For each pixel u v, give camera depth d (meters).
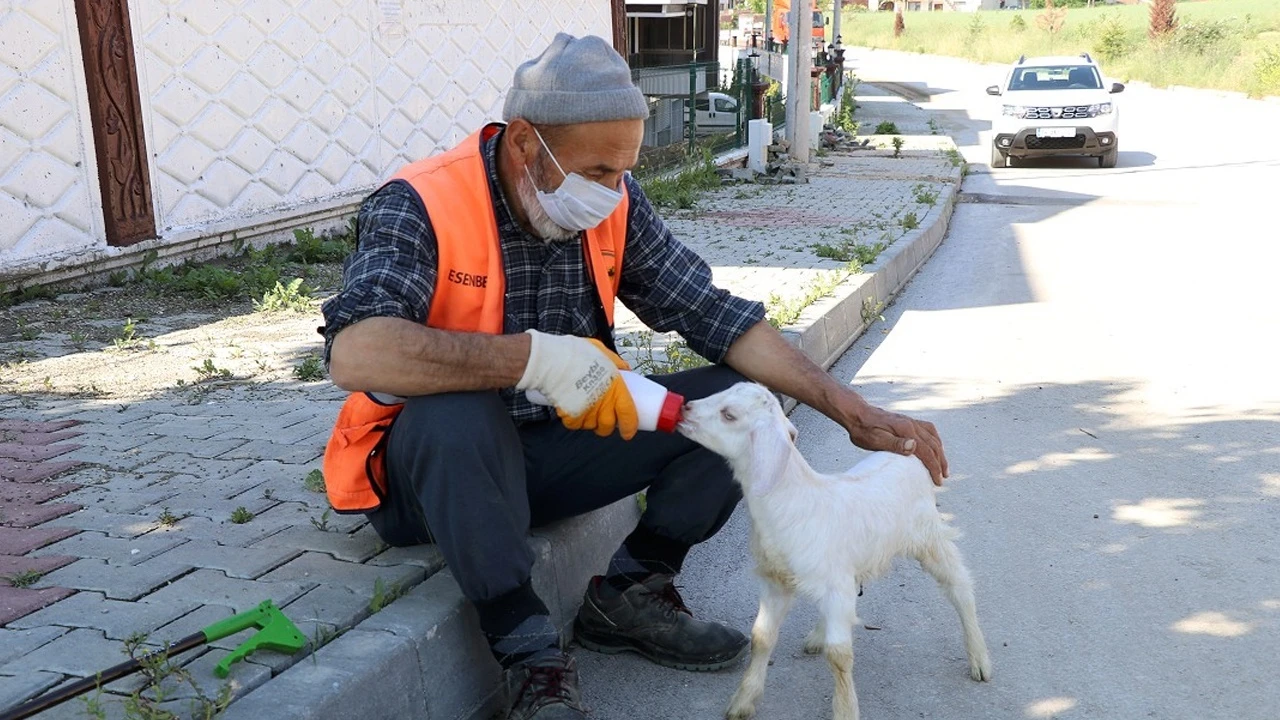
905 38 74.19
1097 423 5.82
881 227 11.33
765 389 2.85
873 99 35.94
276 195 9.55
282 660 2.69
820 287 7.80
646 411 2.82
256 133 9.27
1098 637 3.61
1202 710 3.18
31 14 7.22
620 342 6.57
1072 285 9.43
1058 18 61.03
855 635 3.65
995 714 3.17
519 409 3.15
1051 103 18.78
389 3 10.66
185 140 8.55
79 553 3.39
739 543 4.43
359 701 2.60
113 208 7.91
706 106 17.69
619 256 3.15
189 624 2.90
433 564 3.25
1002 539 4.41
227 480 4.07
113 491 3.95
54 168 7.50
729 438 2.81
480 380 2.69
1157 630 3.65
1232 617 3.73
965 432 5.71
